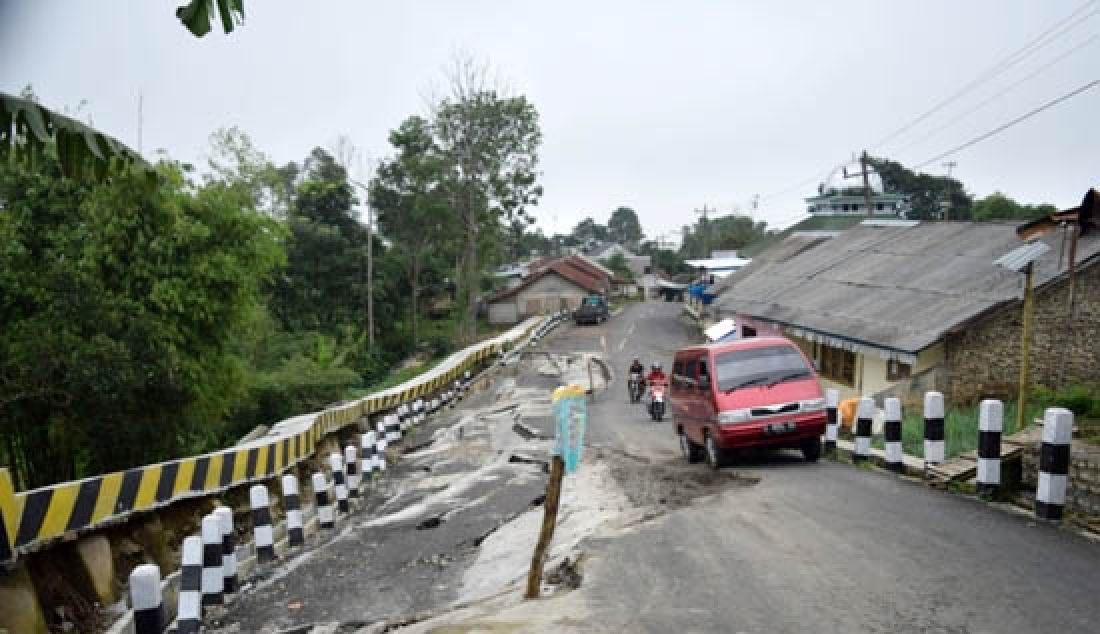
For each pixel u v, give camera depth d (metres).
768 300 31.08
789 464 13.02
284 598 8.85
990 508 8.52
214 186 18.69
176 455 17.64
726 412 12.84
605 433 21.22
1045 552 6.79
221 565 8.60
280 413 30.53
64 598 8.31
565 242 180.12
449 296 73.88
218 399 19.27
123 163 6.47
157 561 10.02
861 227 36.22
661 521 8.89
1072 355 19.09
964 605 5.69
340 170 61.34
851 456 13.10
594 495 11.96
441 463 18.36
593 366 42.78
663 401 24.66
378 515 13.41
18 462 16.78
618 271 116.62
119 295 16.66
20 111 5.72
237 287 18.58
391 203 59.12
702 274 68.81
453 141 56.38
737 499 9.85
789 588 6.28
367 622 7.77
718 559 7.21
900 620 5.49
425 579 9.23
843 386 25.59
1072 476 8.08
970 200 64.88
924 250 26.89
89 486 8.57
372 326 52.03
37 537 7.80
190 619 7.29
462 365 35.69
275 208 54.34
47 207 16.16
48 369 14.47
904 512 8.53
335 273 54.78
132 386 15.09
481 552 10.09
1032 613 5.47
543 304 77.81
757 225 105.56
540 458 16.80
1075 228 13.73
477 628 5.93
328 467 17.48
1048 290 18.91
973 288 20.81
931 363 19.59
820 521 8.37
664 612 5.91
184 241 17.20
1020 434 9.88
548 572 7.62
